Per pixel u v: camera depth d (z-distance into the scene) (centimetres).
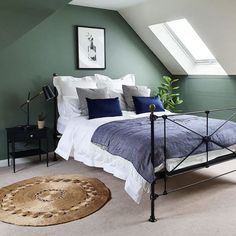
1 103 415
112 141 303
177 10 419
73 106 415
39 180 356
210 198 301
